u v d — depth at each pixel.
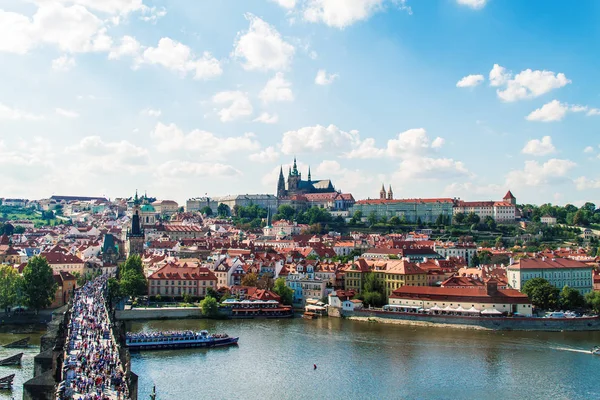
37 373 158.00
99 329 199.88
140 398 171.75
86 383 134.38
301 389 184.50
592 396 181.00
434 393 182.62
